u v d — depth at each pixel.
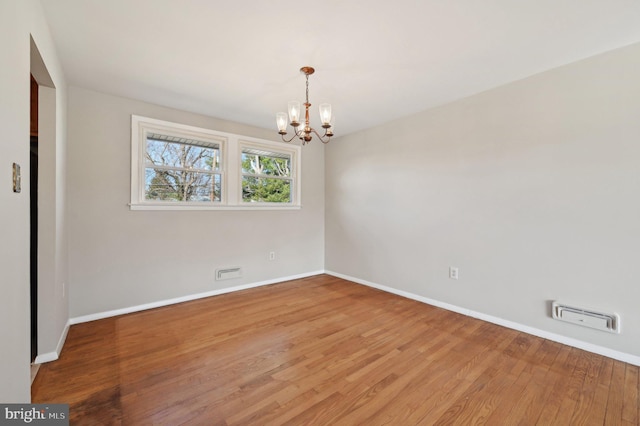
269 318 2.96
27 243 1.35
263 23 1.84
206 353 2.24
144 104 3.17
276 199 4.41
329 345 2.38
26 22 1.35
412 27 1.88
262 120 3.81
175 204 3.39
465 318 2.98
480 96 2.93
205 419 1.54
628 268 2.12
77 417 1.54
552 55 2.24
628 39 2.03
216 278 3.73
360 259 4.32
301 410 1.61
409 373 1.98
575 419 1.56
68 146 2.73
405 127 3.67
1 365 1.05
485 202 2.90
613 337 2.19
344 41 2.04
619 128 2.15
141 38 2.01
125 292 3.07
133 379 1.89
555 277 2.46
